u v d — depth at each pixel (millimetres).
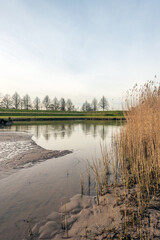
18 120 44719
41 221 3127
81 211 3438
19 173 5773
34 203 3770
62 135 17219
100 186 4348
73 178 5328
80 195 4164
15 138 14391
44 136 16391
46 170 6109
